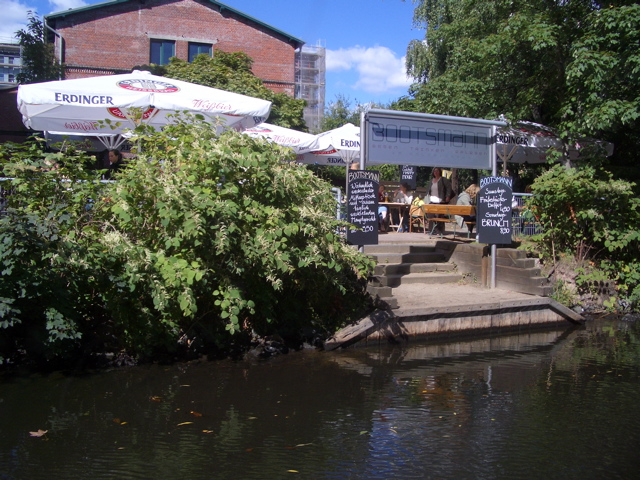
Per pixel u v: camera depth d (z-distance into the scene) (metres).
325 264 7.50
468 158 10.44
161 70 20.41
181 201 6.55
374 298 8.73
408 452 4.76
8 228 5.84
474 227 13.39
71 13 23.42
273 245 6.95
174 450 4.69
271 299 7.59
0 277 5.80
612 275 11.15
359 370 7.06
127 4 24.17
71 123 11.12
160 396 5.92
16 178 6.82
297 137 13.72
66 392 5.93
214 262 7.09
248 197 7.29
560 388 6.46
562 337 9.09
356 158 16.53
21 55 20.77
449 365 7.38
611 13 11.43
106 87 9.45
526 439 5.06
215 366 7.04
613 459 4.70
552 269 10.87
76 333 6.18
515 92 14.88
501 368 7.25
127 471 4.32
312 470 4.42
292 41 26.47
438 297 9.65
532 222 11.88
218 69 20.09
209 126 7.69
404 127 9.88
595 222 10.81
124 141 12.95
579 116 12.25
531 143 12.59
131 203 6.85
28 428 5.04
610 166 14.50
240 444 4.84
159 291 6.52
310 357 7.61
